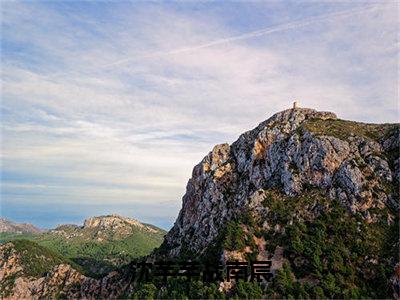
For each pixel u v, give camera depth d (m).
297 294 171.62
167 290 196.38
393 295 172.25
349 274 179.50
